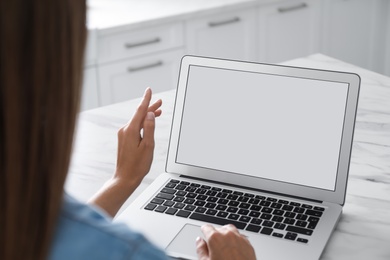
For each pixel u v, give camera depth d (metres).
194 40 3.42
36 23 0.59
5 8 0.58
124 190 1.25
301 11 3.77
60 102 0.61
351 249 1.25
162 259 0.68
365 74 2.15
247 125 1.41
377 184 1.49
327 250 1.25
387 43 4.22
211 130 1.44
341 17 3.96
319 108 1.36
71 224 0.67
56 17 0.60
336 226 1.32
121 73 3.25
